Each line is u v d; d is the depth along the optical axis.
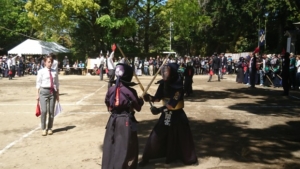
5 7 43.72
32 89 18.16
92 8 30.53
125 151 4.68
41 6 30.22
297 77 17.84
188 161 5.66
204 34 45.03
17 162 5.99
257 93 16.19
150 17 37.44
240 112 10.86
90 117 10.03
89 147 6.85
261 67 20.55
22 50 32.41
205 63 32.75
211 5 41.03
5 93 16.28
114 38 34.09
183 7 35.09
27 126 8.91
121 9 34.53
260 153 6.45
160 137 5.59
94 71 31.98
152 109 5.48
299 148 6.82
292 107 11.93
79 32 38.31
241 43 47.09
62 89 18.11
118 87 4.90
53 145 7.06
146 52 39.38
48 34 35.25
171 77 5.46
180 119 5.58
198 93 16.11
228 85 20.34
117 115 4.88
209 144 7.05
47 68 7.91
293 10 33.97
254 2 37.19
